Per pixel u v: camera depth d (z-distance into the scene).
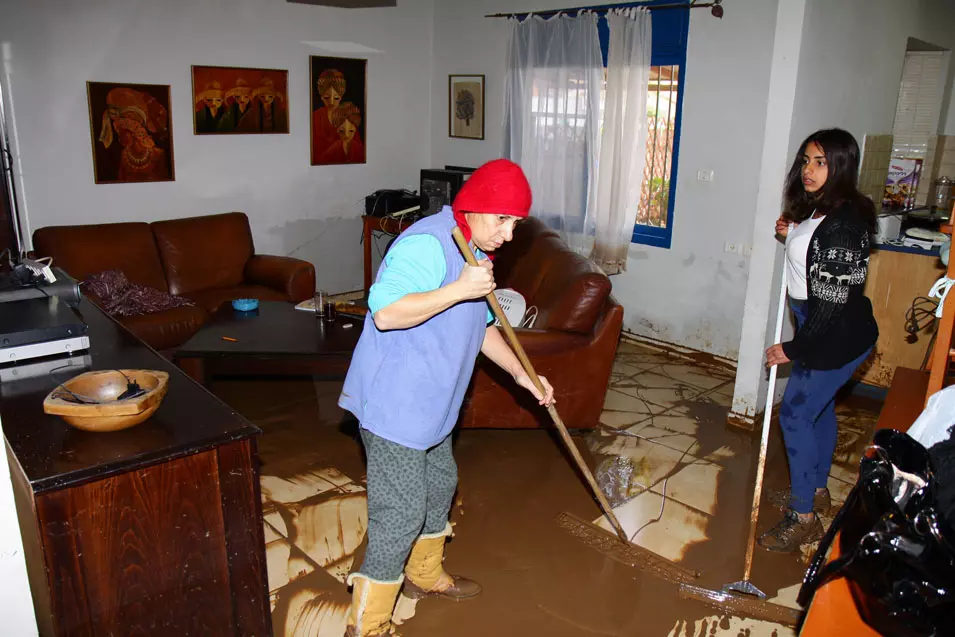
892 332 3.86
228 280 4.77
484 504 2.78
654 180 4.81
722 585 2.31
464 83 5.80
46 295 2.20
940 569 1.15
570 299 3.12
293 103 5.30
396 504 1.81
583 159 5.00
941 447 1.42
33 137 4.20
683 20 4.39
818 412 2.46
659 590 2.28
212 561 1.62
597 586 2.30
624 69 4.56
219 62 4.87
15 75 4.08
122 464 1.42
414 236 1.70
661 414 3.72
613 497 2.85
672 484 2.97
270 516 2.63
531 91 5.14
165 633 1.58
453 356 1.75
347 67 5.54
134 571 1.50
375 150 5.88
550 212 5.23
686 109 4.47
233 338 3.38
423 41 5.98
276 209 5.38
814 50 3.12
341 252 5.86
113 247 4.30
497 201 1.59
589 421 3.30
